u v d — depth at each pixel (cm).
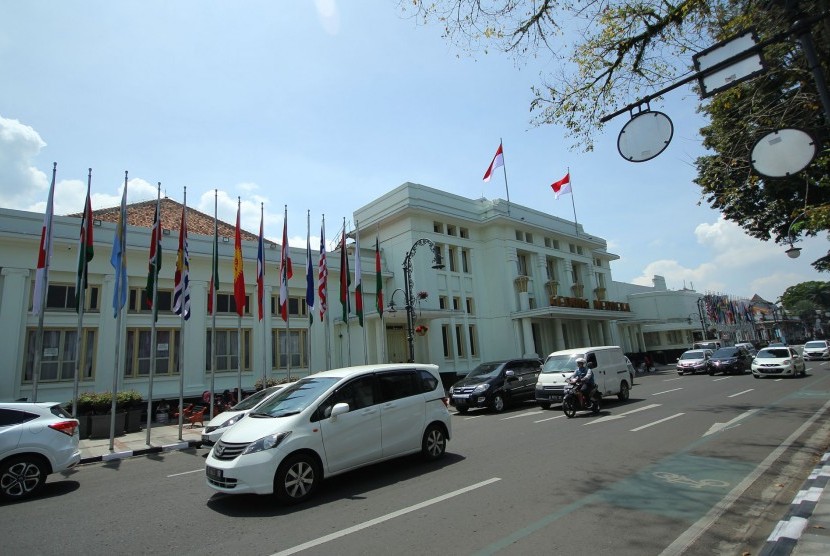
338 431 714
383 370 830
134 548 528
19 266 1692
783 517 509
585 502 596
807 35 467
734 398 1609
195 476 911
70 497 786
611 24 891
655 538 483
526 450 929
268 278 2356
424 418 852
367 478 771
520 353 3241
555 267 3969
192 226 2444
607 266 4809
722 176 1277
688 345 5516
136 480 907
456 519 555
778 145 465
